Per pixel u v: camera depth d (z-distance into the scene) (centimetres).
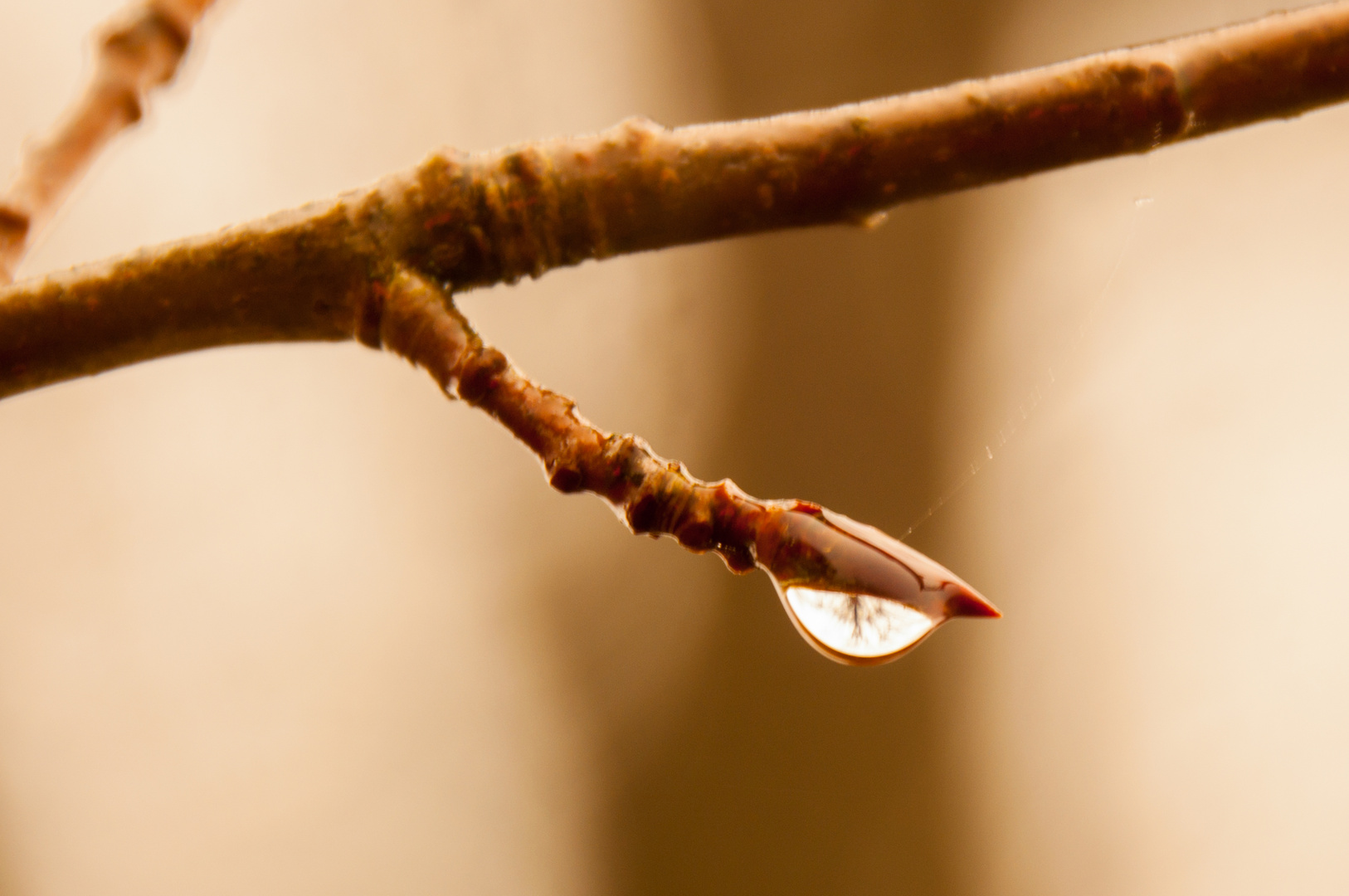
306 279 16
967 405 36
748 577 38
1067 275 36
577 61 38
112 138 17
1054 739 38
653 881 39
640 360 38
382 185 16
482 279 16
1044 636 38
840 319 36
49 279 16
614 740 40
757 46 37
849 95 37
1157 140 16
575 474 16
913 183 16
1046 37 35
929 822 37
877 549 16
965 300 36
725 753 38
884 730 37
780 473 37
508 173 16
